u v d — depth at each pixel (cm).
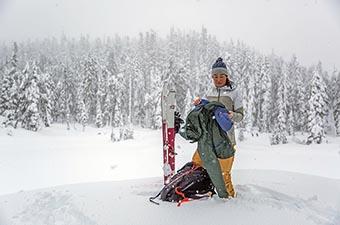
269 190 386
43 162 1098
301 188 397
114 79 6134
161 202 346
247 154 1231
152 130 5375
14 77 5009
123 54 8594
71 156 1371
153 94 5616
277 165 858
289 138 4691
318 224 282
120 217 305
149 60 7594
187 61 5900
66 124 6175
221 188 346
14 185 630
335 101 5138
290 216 297
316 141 3988
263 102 5416
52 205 357
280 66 6259
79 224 300
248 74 5366
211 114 354
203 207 324
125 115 6347
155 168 774
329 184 415
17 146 2803
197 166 374
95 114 6412
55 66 7800
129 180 482
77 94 6581
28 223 313
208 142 347
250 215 299
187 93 4506
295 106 5309
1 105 4953
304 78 5806
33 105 4694
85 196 378
